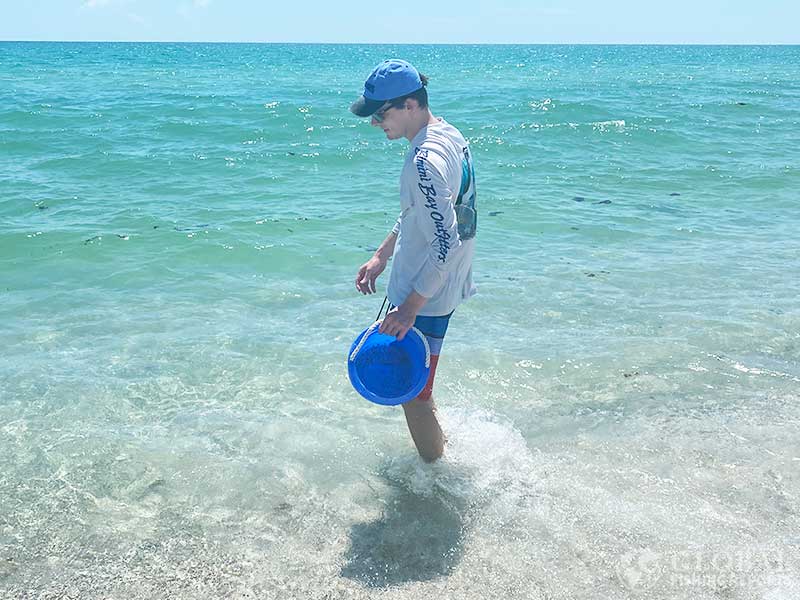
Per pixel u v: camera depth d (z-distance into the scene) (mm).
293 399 4094
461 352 4672
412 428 3352
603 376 4371
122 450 3543
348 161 12039
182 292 5805
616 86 31547
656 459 3465
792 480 3283
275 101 21609
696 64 66938
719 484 3254
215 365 4480
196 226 7680
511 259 6738
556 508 3088
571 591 2617
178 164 11438
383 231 7719
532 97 24312
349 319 5285
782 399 4086
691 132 15688
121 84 30719
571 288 5934
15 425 3748
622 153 13156
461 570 2734
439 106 20859
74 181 10109
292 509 3109
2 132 14211
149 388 4180
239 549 2857
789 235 7680
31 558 2795
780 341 4875
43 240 7031
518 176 10883
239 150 12812
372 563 2781
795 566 2719
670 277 6238
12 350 4633
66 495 3188
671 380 4316
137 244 7016
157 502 3154
